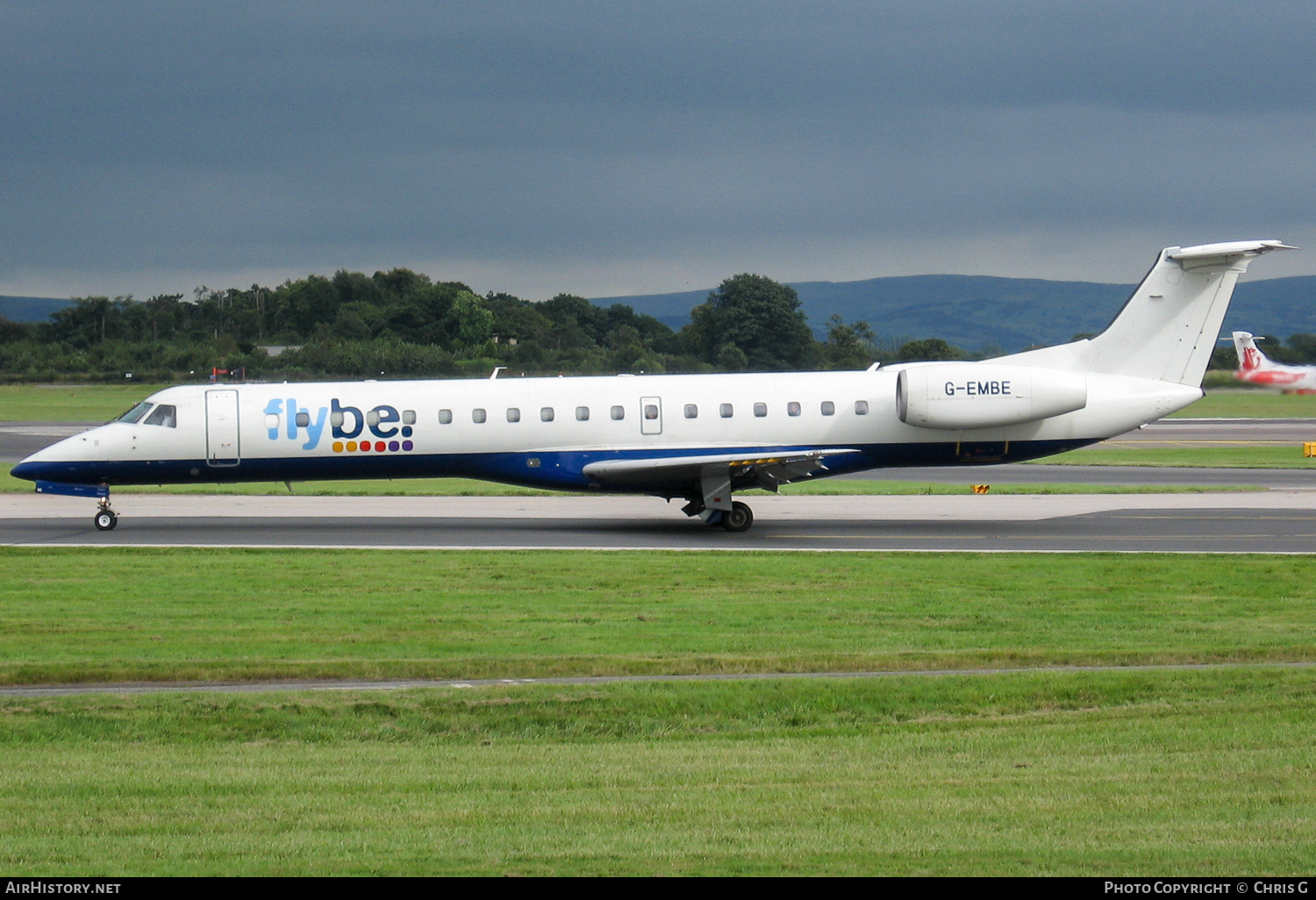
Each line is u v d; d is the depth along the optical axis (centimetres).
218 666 6234
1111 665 6444
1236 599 8244
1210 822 3825
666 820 3856
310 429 11844
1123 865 3428
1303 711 5366
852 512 13350
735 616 7619
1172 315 12450
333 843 3628
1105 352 12456
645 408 12012
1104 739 4928
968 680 5869
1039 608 7912
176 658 6419
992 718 5394
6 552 10294
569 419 11962
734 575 9188
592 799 4103
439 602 8081
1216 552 10425
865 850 3553
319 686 5984
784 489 15662
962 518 12800
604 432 11981
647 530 12019
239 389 12081
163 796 4144
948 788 4216
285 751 4903
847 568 9519
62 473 11619
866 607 7925
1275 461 19250
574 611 7794
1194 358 12512
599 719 5381
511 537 11450
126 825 3819
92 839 3678
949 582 8906
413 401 11975
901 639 6975
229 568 9462
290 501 14600
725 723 5391
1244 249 12106
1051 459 19888
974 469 18412
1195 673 6044
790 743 4978
